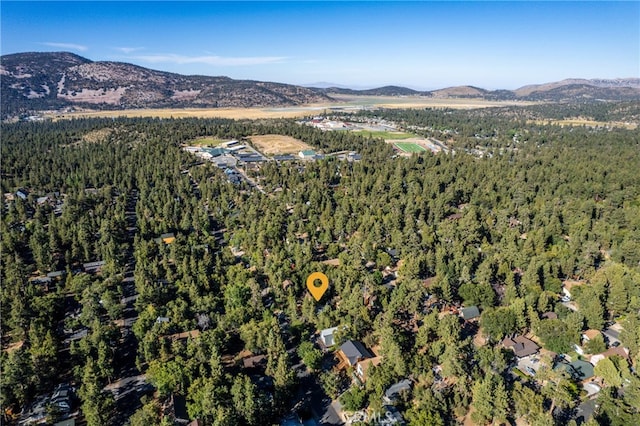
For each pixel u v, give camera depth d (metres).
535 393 87.06
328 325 111.75
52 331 108.19
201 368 90.12
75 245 154.88
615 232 167.12
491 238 169.50
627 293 120.81
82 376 91.44
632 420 77.56
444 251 145.88
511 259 145.38
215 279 133.00
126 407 88.50
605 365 90.88
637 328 104.00
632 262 147.62
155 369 90.69
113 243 153.12
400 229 181.50
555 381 90.50
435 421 76.75
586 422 80.62
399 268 147.38
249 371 97.69
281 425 83.75
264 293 134.25
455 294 129.00
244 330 105.88
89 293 119.69
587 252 146.12
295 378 91.50
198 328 115.19
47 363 93.62
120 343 110.56
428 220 194.88
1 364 92.06
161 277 140.25
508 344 105.50
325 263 155.00
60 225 171.00
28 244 163.62
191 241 162.25
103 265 149.50
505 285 132.38
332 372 94.88
